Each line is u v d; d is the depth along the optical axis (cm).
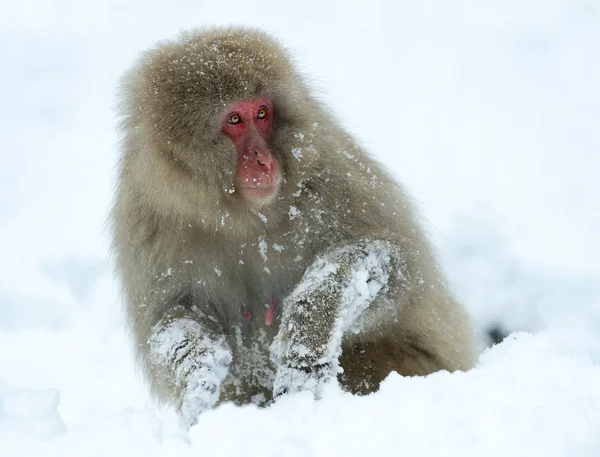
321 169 1148
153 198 1127
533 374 988
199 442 850
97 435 895
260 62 1102
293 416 895
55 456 861
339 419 876
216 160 1088
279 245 1145
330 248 1137
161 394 1109
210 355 1035
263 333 1191
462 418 848
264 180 1088
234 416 886
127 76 1193
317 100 1197
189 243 1134
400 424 851
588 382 966
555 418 830
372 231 1152
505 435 813
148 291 1151
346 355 1181
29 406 985
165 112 1091
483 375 949
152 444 868
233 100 1081
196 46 1114
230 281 1160
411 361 1217
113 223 1207
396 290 1118
